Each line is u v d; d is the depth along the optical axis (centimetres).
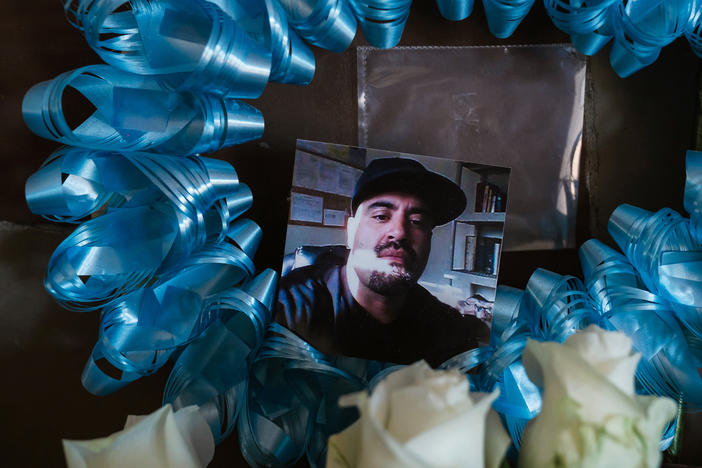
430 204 65
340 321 64
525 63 73
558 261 73
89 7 57
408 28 73
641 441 37
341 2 62
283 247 75
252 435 65
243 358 66
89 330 74
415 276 64
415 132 74
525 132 73
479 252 64
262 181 74
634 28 59
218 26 53
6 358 74
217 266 67
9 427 74
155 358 65
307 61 64
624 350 40
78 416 74
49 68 73
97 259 62
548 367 39
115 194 66
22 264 73
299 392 66
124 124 59
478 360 62
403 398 36
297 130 74
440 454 34
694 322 60
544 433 39
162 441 41
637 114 72
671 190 72
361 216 65
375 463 35
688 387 61
